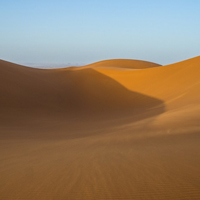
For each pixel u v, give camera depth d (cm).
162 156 609
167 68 3769
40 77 3816
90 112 2825
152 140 864
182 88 2933
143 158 606
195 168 498
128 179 461
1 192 446
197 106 1744
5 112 2434
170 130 1033
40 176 525
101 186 436
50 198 404
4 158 772
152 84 3391
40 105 2847
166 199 373
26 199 408
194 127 1041
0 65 3656
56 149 881
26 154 822
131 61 8006
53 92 3325
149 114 2042
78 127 1859
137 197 384
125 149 745
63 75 4169
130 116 2228
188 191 393
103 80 3856
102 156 668
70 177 499
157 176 466
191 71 3356
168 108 2111
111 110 2859
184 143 759
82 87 3672
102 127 1703
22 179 514
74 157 691
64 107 2966
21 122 2136
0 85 3028
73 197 401
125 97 3219
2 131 1623
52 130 1747
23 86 3216
